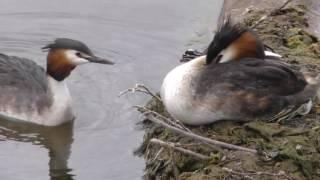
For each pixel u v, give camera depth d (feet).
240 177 25.43
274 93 27.96
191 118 28.19
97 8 43.88
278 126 27.84
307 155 26.45
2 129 34.65
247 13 38.22
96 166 30.78
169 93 28.12
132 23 42.42
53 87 35.01
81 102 35.78
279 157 26.20
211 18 42.39
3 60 36.60
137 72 38.04
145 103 34.99
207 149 27.35
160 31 41.63
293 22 36.99
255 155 26.40
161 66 38.52
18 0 44.62
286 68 28.40
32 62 36.99
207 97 27.58
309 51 34.47
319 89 30.73
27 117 35.17
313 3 39.19
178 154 27.86
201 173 26.16
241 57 28.71
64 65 34.86
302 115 29.07
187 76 27.99
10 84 35.88
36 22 42.70
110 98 35.91
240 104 27.66
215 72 27.94
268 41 35.27
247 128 27.81
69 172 30.50
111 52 39.93
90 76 37.81
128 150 31.68
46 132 34.27
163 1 44.29
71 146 32.63
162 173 28.09
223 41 28.27
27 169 30.76
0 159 31.63
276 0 39.29
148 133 31.76
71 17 43.09
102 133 33.30
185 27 41.83
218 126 28.32
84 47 34.94
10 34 41.68
